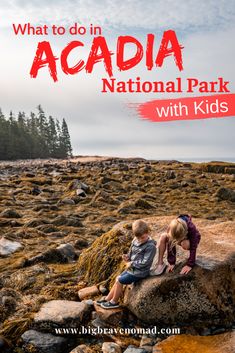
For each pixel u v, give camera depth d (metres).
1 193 20.08
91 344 5.85
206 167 38.06
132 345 5.73
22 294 7.29
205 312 6.12
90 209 16.48
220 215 16.70
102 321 6.27
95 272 7.77
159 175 30.00
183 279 6.11
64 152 143.38
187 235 6.06
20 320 6.16
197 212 17.31
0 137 107.19
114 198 19.22
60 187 23.52
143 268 6.30
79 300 7.08
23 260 8.84
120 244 7.85
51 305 6.45
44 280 7.83
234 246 6.94
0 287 7.69
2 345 5.64
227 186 26.22
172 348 5.52
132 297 6.36
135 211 16.12
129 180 27.52
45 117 145.38
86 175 29.06
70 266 8.72
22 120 145.12
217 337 5.79
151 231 7.69
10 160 104.69
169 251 6.26
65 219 13.20
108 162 60.19
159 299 6.14
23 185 23.89
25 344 5.74
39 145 129.62
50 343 5.71
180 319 6.17
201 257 6.46
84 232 12.16
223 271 6.22
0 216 13.97
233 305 6.22
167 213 16.58
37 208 15.97
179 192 22.38
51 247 10.05
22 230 11.52
